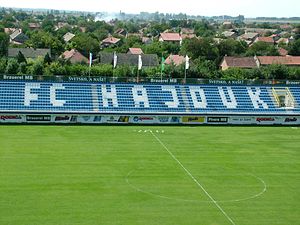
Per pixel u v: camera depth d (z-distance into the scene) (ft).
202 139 249.34
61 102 286.05
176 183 173.58
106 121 280.72
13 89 288.10
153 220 138.41
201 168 194.70
